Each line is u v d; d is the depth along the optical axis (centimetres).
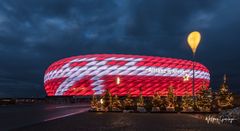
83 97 13125
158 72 12988
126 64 12812
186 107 4178
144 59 13025
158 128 1916
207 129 1878
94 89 12850
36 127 1956
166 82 13088
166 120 2620
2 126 2033
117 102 4525
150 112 4059
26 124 2189
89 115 3450
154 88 12938
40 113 3944
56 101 13888
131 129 1844
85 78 12938
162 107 4316
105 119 2744
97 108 4434
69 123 2275
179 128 1925
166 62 13275
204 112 3925
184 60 13925
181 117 3055
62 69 13575
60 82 13600
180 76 13412
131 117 3062
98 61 12975
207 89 4316
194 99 4288
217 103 4225
